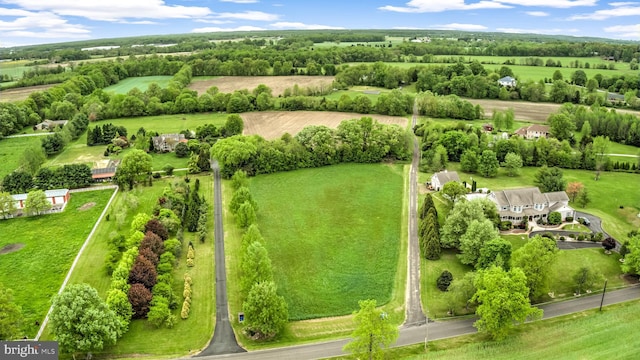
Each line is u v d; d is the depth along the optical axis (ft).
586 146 570.87
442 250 373.81
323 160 566.36
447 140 576.61
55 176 490.49
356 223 416.26
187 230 403.54
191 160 549.54
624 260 335.88
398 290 322.14
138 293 288.51
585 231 395.14
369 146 576.20
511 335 270.67
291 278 335.26
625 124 636.48
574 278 316.81
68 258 356.18
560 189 467.11
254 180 520.01
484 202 399.85
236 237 391.45
